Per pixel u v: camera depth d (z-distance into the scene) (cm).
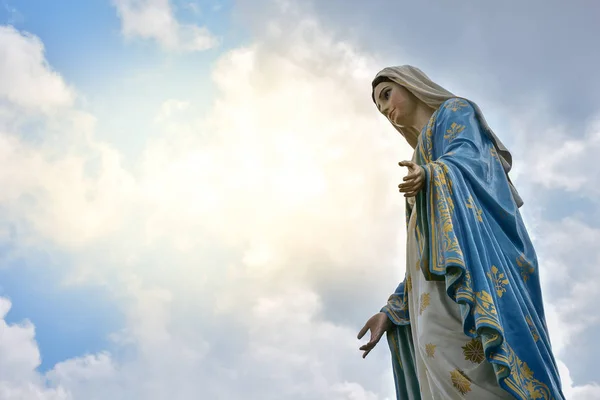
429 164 977
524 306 908
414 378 1046
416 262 1015
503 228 985
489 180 1011
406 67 1208
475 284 873
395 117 1183
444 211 919
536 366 857
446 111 1095
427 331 925
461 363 885
